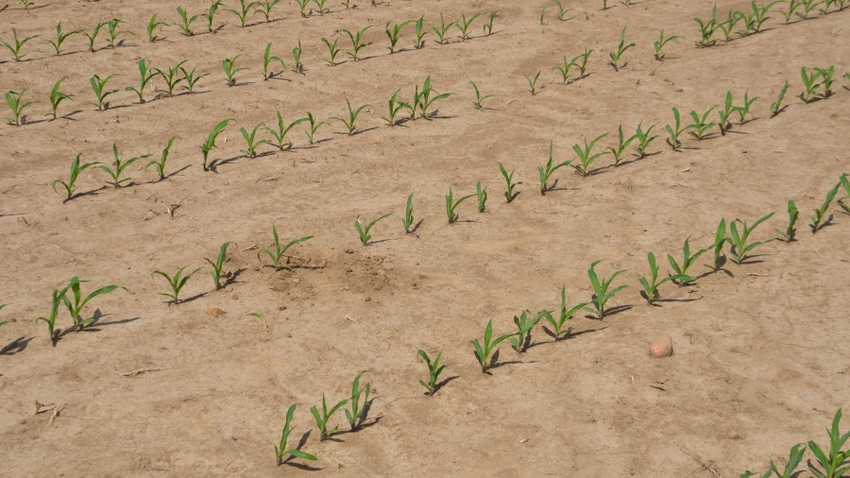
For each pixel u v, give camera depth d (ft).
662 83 26.50
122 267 16.10
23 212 17.99
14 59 26.61
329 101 24.93
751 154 21.35
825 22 30.89
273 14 32.58
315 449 11.55
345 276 16.08
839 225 17.61
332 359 13.52
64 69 26.16
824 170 20.15
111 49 28.04
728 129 23.07
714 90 25.73
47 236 17.11
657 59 28.60
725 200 18.98
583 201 19.22
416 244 17.34
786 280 15.65
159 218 18.06
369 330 14.32
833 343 13.69
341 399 12.57
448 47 29.89
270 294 15.37
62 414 11.99
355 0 34.91
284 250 15.93
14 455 11.14
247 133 21.97
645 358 13.47
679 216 18.31
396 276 16.10
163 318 14.46
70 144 21.43
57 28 26.76
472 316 14.76
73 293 14.94
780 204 18.66
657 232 17.66
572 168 21.07
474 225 18.16
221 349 13.66
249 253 16.75
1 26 29.17
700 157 21.39
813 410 12.16
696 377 12.96
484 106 25.03
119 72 26.21
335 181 20.08
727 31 30.94
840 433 11.66
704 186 19.75
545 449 11.50
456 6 34.37
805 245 16.93
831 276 15.69
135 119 23.12
